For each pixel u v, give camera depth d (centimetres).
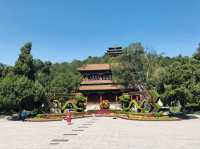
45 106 6325
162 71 5853
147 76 7775
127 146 2758
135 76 8156
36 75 7212
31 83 5894
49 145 2864
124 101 6619
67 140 3158
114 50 15325
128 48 8188
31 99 5809
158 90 5825
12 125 4828
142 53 8156
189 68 6066
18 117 6053
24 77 6000
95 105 9494
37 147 2767
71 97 6950
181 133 3581
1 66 7306
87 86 9869
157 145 2795
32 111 6075
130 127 4272
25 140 3200
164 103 5719
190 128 4075
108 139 3178
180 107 6775
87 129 4097
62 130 4047
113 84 9694
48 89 6975
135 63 8150
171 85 5475
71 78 9819
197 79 6338
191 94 5609
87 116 6388
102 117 6216
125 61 8219
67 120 4962
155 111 5816
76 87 9762
